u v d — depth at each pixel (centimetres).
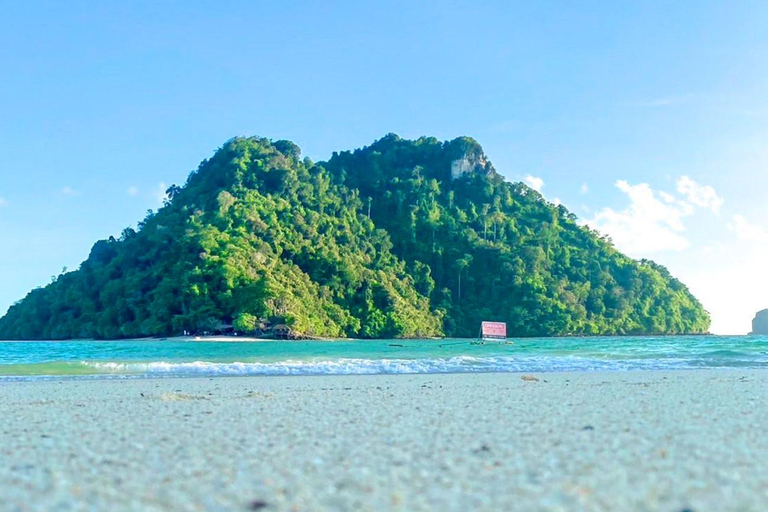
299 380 2355
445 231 19300
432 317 16225
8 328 14812
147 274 13900
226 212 15762
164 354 5616
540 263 18100
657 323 17500
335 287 14700
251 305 12250
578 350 5725
